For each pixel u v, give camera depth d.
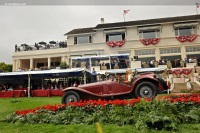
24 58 40.31
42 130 6.62
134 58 32.31
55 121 7.43
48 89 22.72
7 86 25.89
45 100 16.81
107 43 37.25
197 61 31.45
